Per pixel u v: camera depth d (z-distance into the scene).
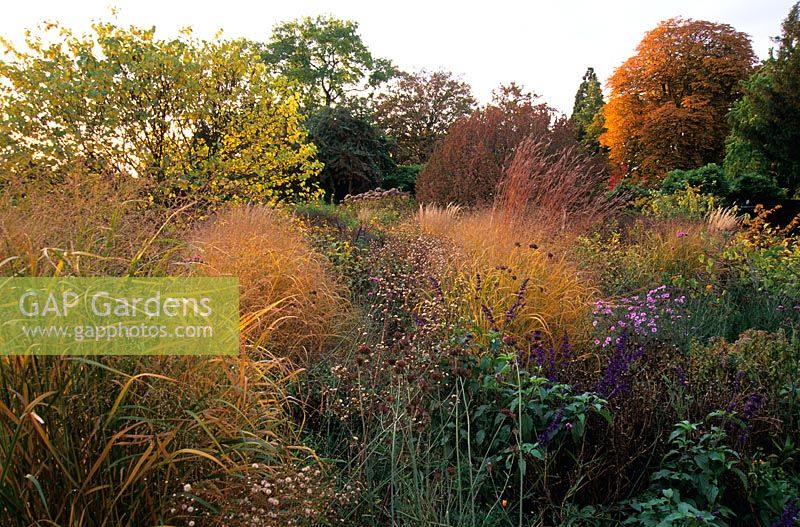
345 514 2.25
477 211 8.32
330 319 4.04
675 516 1.94
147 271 2.32
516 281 3.97
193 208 4.79
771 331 4.43
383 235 7.72
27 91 6.80
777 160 17.67
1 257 1.86
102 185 2.58
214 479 1.89
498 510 2.42
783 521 1.96
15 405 1.62
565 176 6.84
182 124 7.81
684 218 8.25
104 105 7.16
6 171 2.85
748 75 25.81
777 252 6.04
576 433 2.33
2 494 1.53
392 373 2.62
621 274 5.91
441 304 3.73
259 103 8.41
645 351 3.06
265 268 4.00
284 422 2.50
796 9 17.55
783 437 2.61
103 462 1.70
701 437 2.34
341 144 23.16
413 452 2.21
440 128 34.12
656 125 26.52
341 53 32.81
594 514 2.31
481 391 2.72
